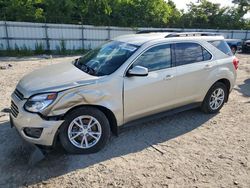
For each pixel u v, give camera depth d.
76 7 20.97
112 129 3.98
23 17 18.92
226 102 5.63
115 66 3.87
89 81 3.55
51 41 19.16
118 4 22.25
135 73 3.73
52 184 3.04
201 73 4.75
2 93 6.69
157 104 4.27
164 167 3.44
